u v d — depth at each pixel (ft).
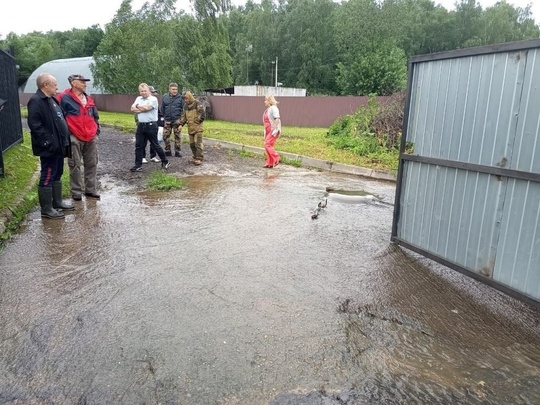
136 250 15.02
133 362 8.59
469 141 12.74
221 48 118.42
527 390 8.24
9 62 32.32
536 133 10.78
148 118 30.22
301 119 80.48
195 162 34.73
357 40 149.38
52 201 19.51
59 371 8.29
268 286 12.37
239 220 19.22
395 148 41.39
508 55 11.30
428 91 14.21
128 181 27.68
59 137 18.39
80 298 11.30
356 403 7.72
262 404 7.55
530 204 11.07
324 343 9.53
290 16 233.96
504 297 12.30
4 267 13.35
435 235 14.34
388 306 11.50
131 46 114.01
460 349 9.57
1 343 9.20
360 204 23.25
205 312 10.71
